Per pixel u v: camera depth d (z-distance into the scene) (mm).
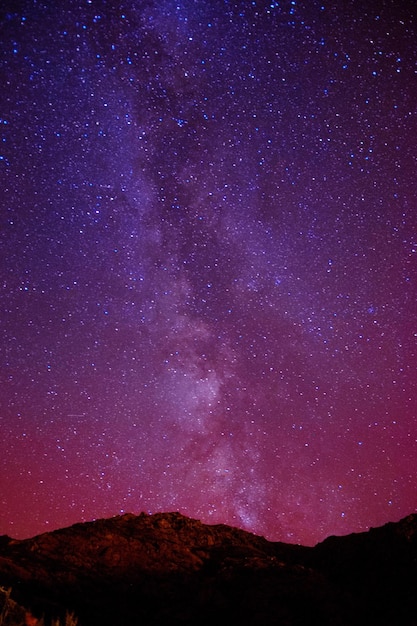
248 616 7609
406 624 7500
